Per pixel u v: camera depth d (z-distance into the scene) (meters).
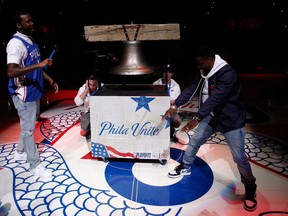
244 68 9.74
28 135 2.89
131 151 3.09
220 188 2.78
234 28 9.38
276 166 3.23
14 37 2.65
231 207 2.48
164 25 2.92
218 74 2.24
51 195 2.67
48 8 8.73
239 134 2.31
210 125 2.60
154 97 2.83
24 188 2.79
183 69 9.38
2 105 6.10
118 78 6.52
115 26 2.99
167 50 8.35
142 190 2.75
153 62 8.31
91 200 2.60
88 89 3.81
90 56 9.29
